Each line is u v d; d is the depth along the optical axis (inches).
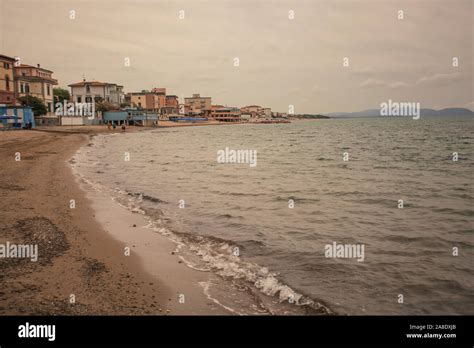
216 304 292.0
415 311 289.6
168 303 289.7
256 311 283.7
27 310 263.0
